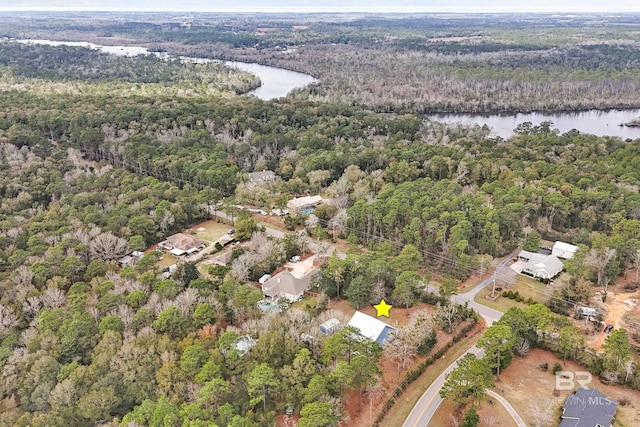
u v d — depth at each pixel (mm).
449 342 84375
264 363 70250
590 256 103625
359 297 93188
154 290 94000
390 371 78125
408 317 91562
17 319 89125
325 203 141875
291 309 88312
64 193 145750
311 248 120750
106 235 114688
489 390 73750
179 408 66312
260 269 107500
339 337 73625
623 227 114875
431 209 119938
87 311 86500
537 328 82875
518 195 131375
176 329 81625
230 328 82500
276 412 68938
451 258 110375
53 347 78125
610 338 76062
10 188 144000
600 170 155750
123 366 72938
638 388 73312
